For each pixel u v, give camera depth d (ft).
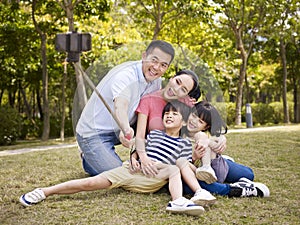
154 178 11.80
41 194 11.32
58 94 86.02
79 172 16.12
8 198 11.98
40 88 76.33
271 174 15.10
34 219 9.93
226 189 11.71
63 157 20.83
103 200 11.40
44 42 46.29
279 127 42.83
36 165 18.24
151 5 48.49
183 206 9.98
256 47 73.41
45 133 46.11
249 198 11.60
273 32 59.00
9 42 53.06
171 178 11.25
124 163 12.29
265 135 30.35
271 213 10.19
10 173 16.19
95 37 49.19
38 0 45.39
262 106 75.00
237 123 58.90
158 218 9.83
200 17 43.93
